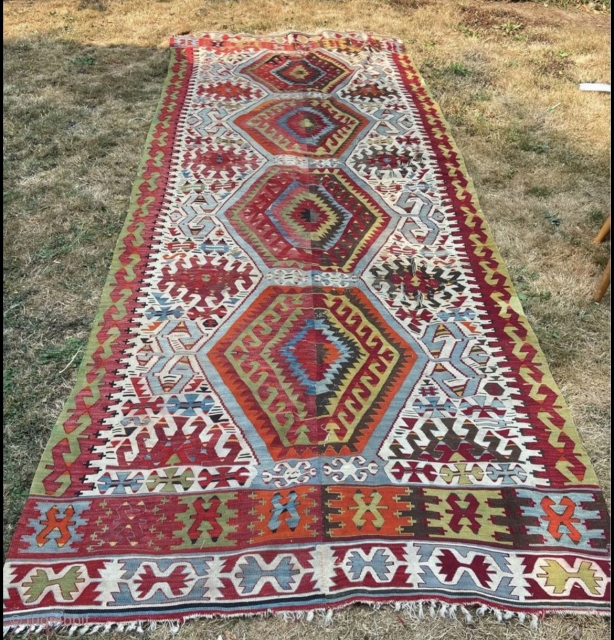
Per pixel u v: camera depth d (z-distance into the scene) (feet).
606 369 9.64
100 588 6.85
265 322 10.11
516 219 12.55
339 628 6.68
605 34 20.33
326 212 12.50
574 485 7.99
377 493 7.80
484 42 19.48
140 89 16.20
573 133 15.31
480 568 7.13
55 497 7.65
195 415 8.68
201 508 7.60
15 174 13.03
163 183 13.00
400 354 9.68
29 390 8.99
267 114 15.44
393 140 14.73
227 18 19.99
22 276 10.80
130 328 9.88
